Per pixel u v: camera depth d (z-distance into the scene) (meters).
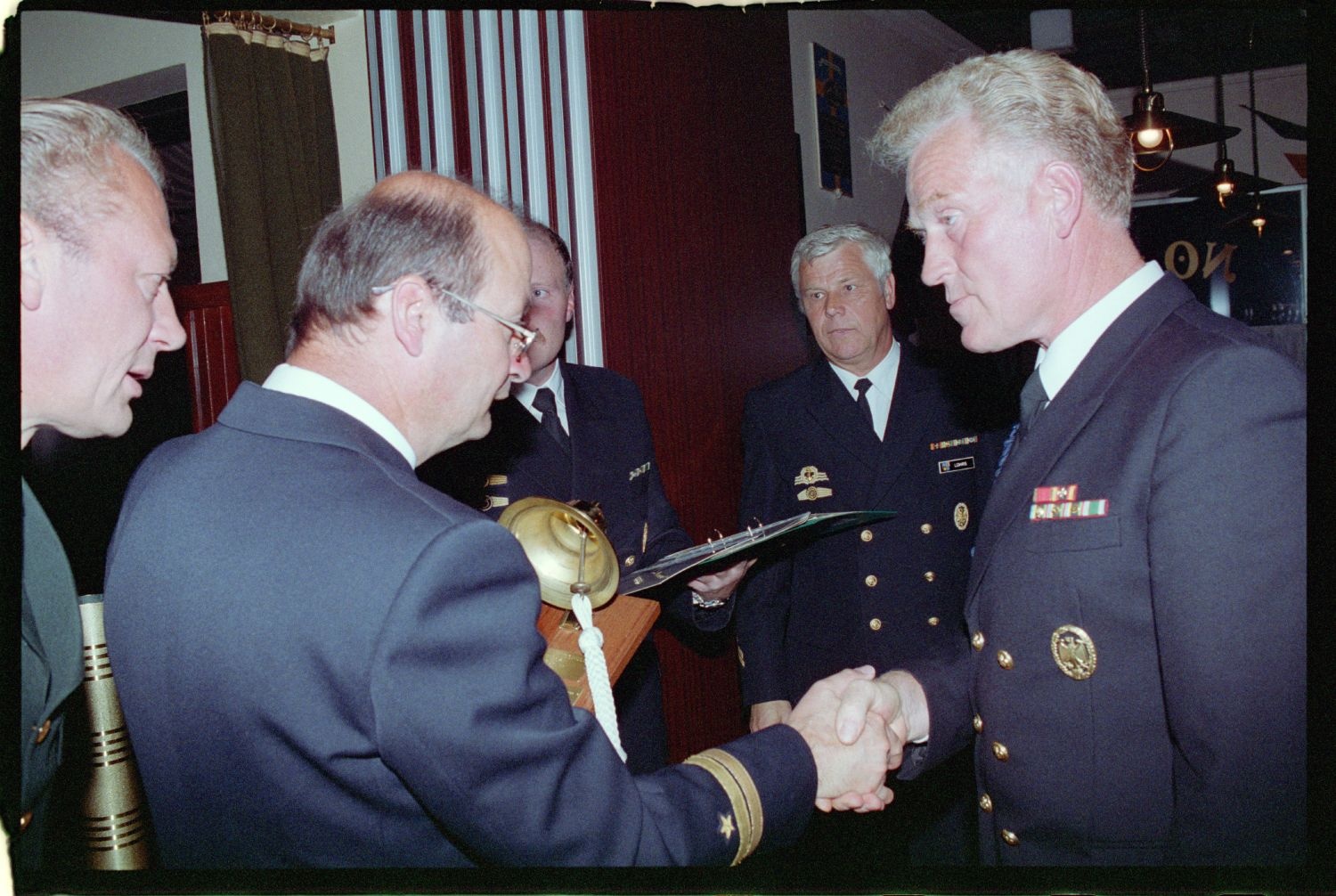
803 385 2.12
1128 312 1.00
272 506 0.84
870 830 2.19
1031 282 1.01
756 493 2.12
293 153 2.64
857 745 1.17
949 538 1.98
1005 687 1.03
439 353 0.92
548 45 2.11
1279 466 0.83
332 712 0.80
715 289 2.62
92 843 1.23
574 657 1.11
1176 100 5.92
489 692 0.80
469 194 0.97
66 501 2.74
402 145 2.18
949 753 1.27
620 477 1.83
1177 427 0.89
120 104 3.10
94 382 0.92
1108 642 0.95
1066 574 0.97
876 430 2.10
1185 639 0.86
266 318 2.54
